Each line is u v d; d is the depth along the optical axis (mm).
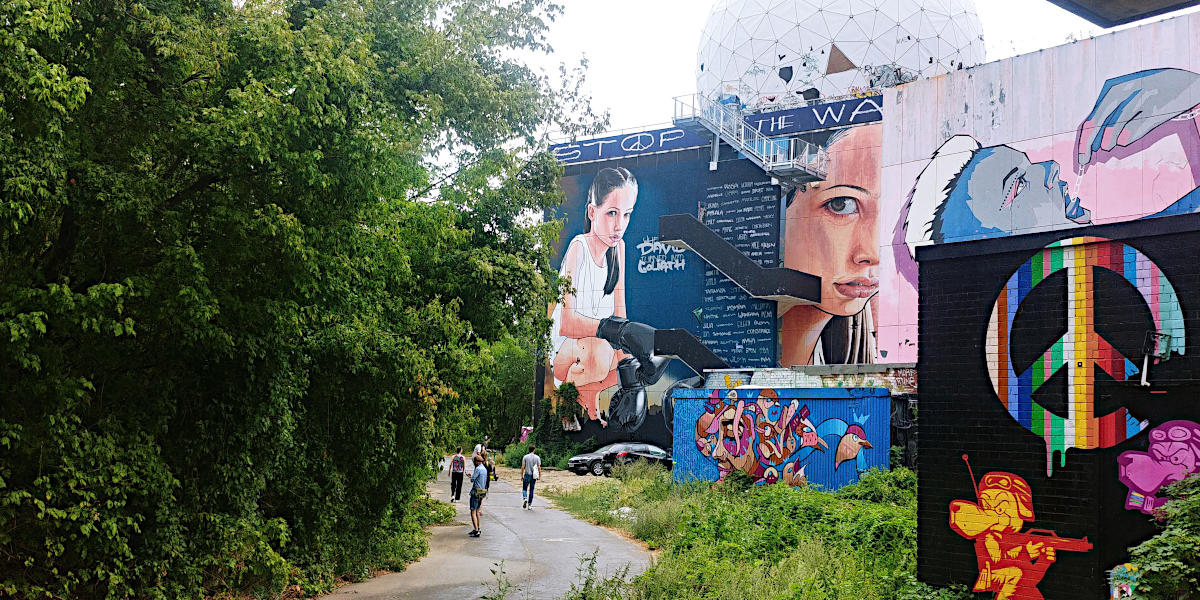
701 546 14445
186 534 10461
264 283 10562
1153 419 8750
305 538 12531
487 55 17688
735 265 37031
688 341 37500
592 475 38125
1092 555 8898
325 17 10750
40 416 8836
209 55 9672
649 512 19641
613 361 42312
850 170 37250
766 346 37688
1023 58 25766
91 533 9273
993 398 9672
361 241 11867
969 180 26531
